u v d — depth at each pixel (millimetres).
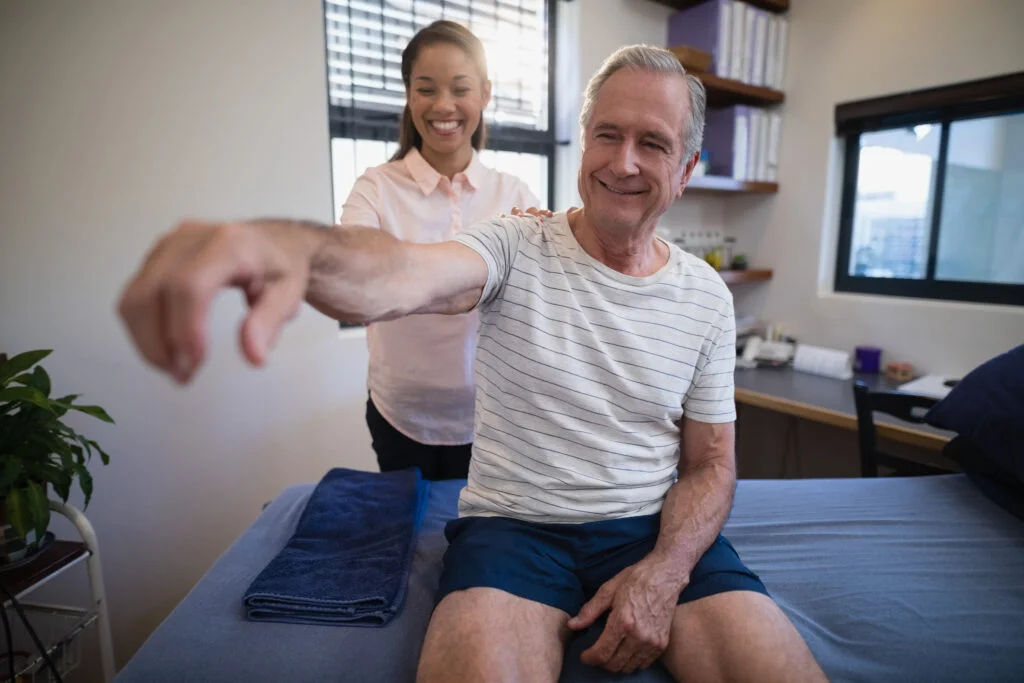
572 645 923
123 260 1678
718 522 961
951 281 2193
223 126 1750
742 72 2393
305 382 2006
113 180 1637
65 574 1733
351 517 1280
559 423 936
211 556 1923
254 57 1768
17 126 1528
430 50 1324
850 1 2303
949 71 2061
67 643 1435
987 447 1355
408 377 1460
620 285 961
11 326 1592
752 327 2717
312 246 482
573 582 936
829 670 917
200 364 321
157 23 1628
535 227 995
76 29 1544
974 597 1090
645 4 2480
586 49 2371
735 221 2797
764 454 2725
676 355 979
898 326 2287
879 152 2354
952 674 919
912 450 2246
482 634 773
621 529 962
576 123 2432
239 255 369
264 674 881
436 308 801
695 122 943
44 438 1243
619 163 879
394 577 1075
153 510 1814
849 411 1888
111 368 1706
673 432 1033
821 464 2525
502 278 927
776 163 2600
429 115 1362
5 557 1247
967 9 1994
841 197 2488
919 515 1357
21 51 1505
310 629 978
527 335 929
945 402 1456
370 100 2094
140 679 866
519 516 975
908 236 2309
